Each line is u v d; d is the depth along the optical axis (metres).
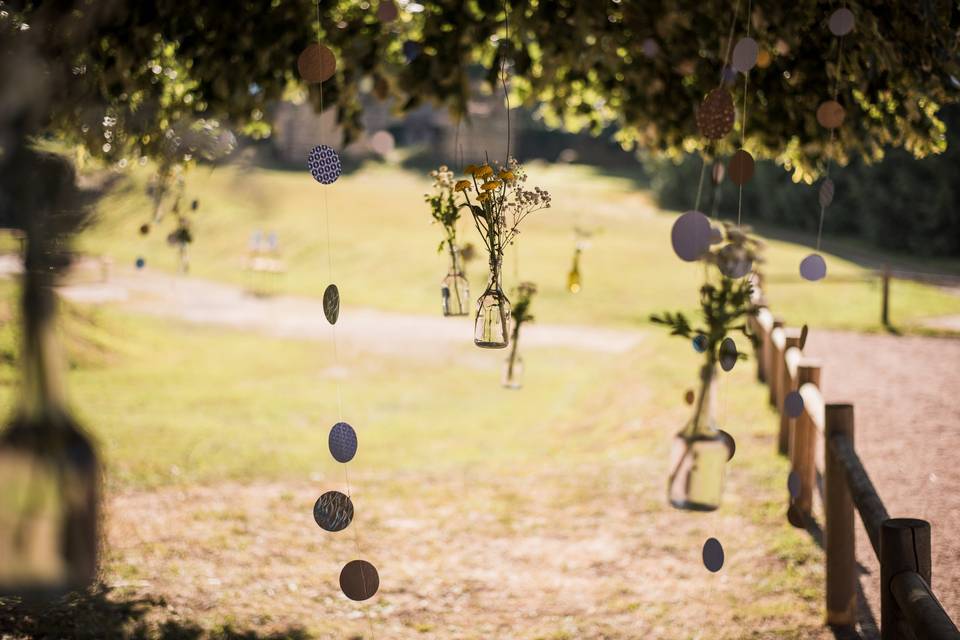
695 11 4.53
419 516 6.70
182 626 4.16
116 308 16.44
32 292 1.05
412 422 10.34
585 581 5.41
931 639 2.32
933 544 5.39
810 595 4.95
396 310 18.53
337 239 24.20
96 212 1.11
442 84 5.14
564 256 21.50
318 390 12.03
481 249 10.78
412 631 4.65
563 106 6.48
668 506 6.68
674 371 10.66
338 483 7.59
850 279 15.95
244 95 4.97
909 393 9.46
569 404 10.73
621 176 40.53
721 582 5.23
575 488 7.32
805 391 6.01
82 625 3.87
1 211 1.04
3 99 1.04
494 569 5.64
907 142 4.59
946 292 16.80
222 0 4.77
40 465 1.02
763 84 4.90
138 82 4.26
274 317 17.72
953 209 23.47
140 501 6.64
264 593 4.96
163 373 12.55
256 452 8.52
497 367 13.59
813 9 4.07
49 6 1.65
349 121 5.50
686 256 2.81
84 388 11.24
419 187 32.22
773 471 7.14
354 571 2.77
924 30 3.97
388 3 3.45
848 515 4.48
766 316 9.64
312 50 2.76
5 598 3.95
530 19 5.00
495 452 8.88
